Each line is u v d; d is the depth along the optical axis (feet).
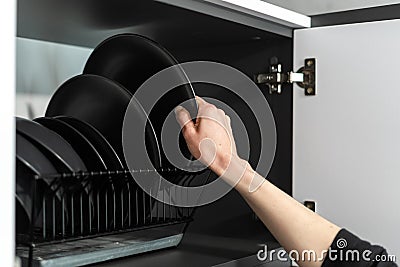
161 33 3.93
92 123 3.50
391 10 3.59
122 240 3.49
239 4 3.35
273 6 3.60
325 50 3.83
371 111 3.65
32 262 2.76
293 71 3.98
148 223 3.34
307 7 4.58
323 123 3.85
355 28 3.70
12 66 2.01
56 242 2.70
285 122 4.07
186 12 3.25
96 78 3.44
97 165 2.94
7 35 2.00
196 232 4.43
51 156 2.66
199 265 3.36
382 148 3.61
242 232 4.21
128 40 3.57
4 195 1.97
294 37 3.97
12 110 2.01
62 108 3.64
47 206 2.81
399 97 3.54
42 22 3.51
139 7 3.14
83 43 4.23
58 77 4.20
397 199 3.54
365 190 3.67
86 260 3.10
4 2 1.99
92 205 2.97
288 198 3.10
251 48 4.24
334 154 3.80
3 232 1.96
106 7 3.15
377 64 3.62
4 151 1.98
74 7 3.14
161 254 3.62
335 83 3.79
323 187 3.85
